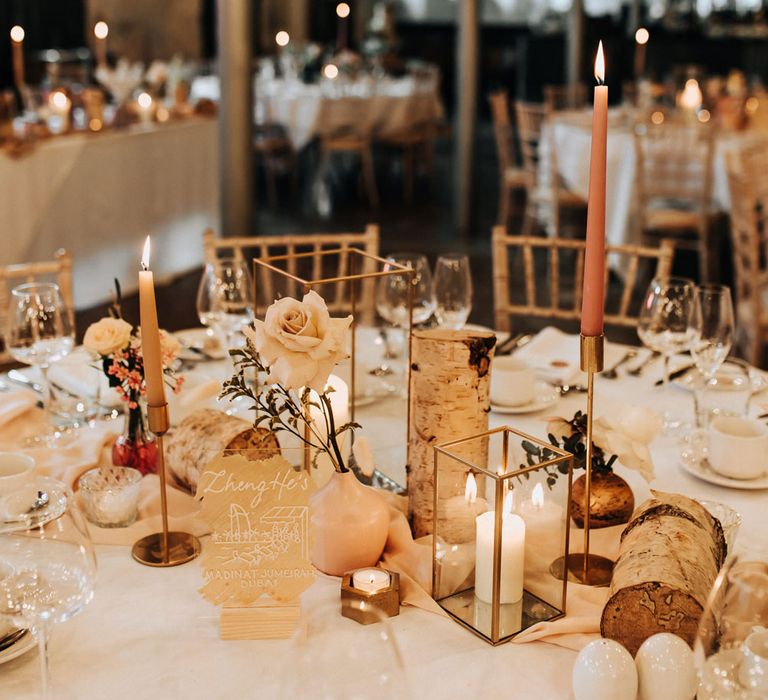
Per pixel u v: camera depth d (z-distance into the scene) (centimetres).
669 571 112
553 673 113
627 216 529
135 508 143
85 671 113
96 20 944
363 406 180
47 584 101
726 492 159
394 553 134
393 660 84
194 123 603
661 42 1059
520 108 632
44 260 475
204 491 116
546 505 118
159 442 130
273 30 1113
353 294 147
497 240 269
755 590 88
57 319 187
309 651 84
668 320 197
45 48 892
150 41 988
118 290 162
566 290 577
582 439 139
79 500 145
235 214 547
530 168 637
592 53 1038
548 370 206
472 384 130
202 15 1005
